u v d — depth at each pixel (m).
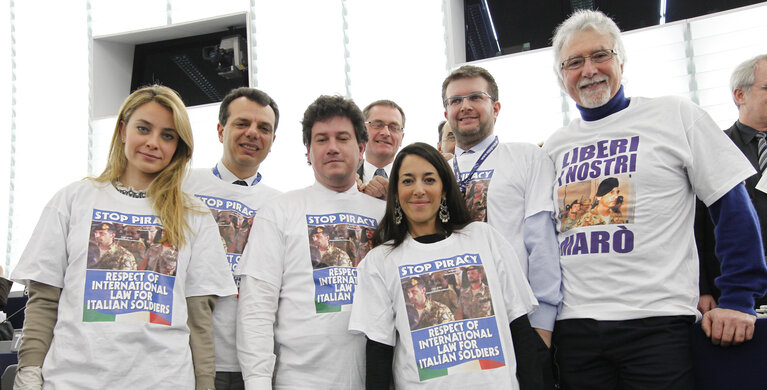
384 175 3.09
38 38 5.34
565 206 1.99
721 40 3.77
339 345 1.92
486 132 2.33
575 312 1.88
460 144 2.40
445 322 1.83
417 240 2.00
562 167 2.06
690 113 1.89
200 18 5.08
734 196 1.79
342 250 2.04
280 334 1.98
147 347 1.75
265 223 2.09
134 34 5.31
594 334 1.82
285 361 1.94
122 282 1.78
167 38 5.46
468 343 1.79
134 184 1.98
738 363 1.72
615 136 1.97
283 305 2.02
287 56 4.66
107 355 1.69
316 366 1.91
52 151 5.20
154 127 1.96
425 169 2.00
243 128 2.31
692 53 3.82
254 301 1.97
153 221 1.90
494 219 2.14
